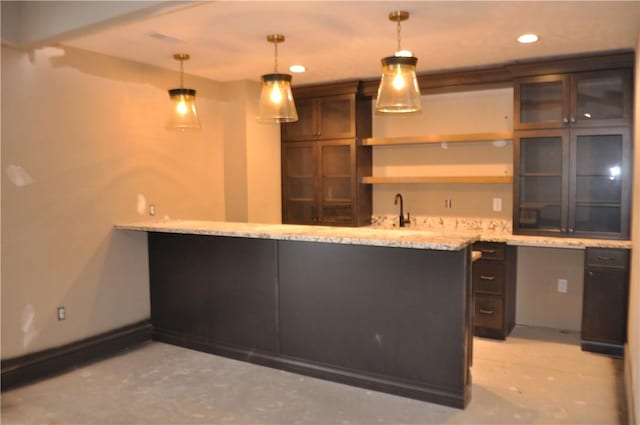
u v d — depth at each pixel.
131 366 3.81
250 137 5.11
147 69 4.35
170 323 4.31
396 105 2.87
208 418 2.97
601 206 4.14
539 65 4.21
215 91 5.08
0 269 3.39
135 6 2.79
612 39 3.59
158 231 3.99
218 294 3.99
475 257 3.37
